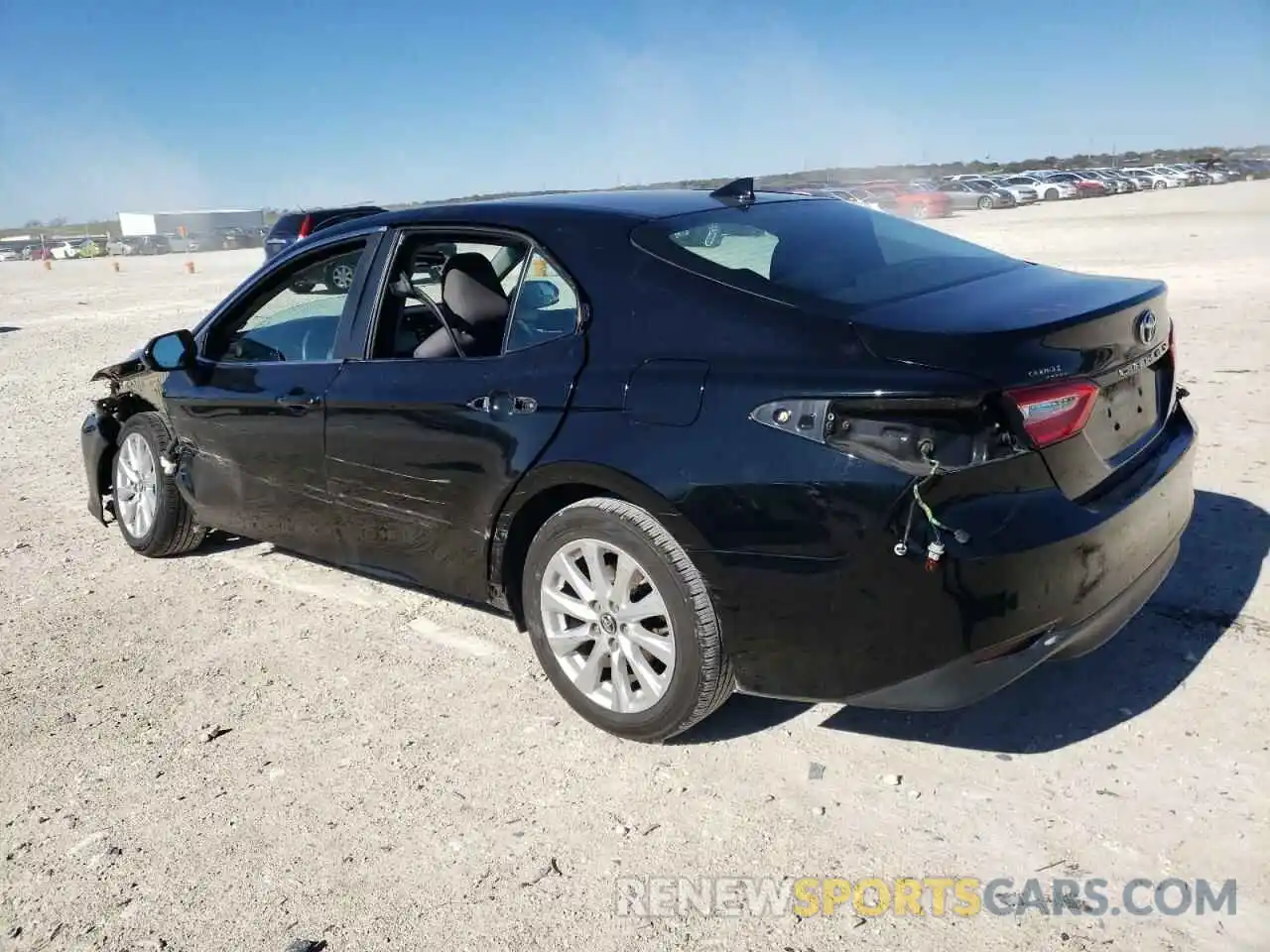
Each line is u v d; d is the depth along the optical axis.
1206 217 27.95
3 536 6.03
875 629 2.77
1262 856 2.64
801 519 2.80
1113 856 2.69
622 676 3.32
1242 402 6.96
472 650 4.16
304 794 3.21
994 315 2.87
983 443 2.65
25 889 2.84
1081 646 2.98
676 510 3.01
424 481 3.77
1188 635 3.78
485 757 3.36
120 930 2.66
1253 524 4.75
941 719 3.40
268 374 4.43
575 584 3.37
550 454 3.31
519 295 3.59
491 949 2.52
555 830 2.96
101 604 4.88
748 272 3.20
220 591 4.97
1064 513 2.74
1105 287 3.27
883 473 2.68
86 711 3.82
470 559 3.72
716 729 3.45
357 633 4.39
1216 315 10.76
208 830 3.05
